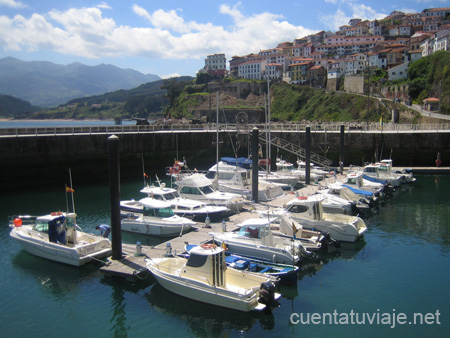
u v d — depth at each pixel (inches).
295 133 2046.0
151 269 617.3
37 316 553.9
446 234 906.7
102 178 1731.1
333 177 1488.7
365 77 4803.2
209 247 579.5
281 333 509.0
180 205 962.7
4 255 770.2
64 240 719.1
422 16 6535.4
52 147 1614.2
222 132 2052.2
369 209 1146.0
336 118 4448.8
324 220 852.6
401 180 1536.7
